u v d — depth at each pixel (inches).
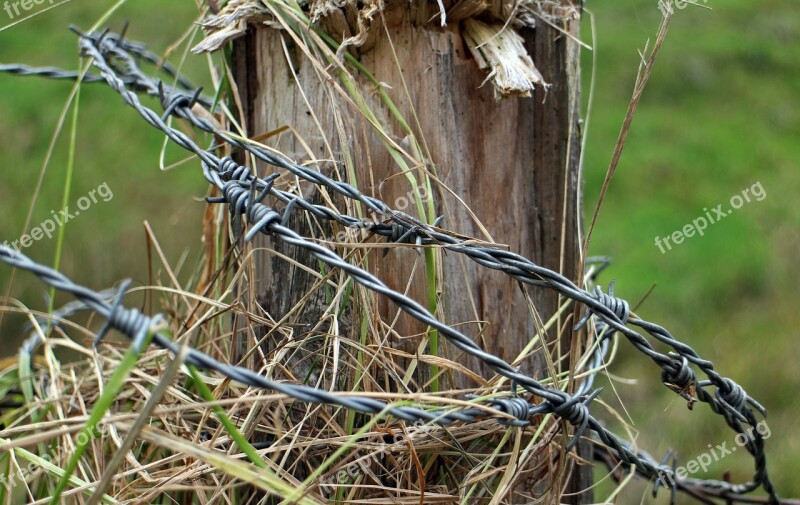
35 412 87.7
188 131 96.7
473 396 70.1
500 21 79.1
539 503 75.0
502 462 75.8
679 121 293.4
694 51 319.0
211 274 93.2
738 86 311.4
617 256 242.8
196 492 74.4
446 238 68.7
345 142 74.2
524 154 82.7
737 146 281.1
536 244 83.7
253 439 79.0
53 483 85.1
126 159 248.2
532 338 82.7
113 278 222.5
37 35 283.9
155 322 50.4
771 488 90.5
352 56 76.8
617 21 326.6
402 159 73.9
